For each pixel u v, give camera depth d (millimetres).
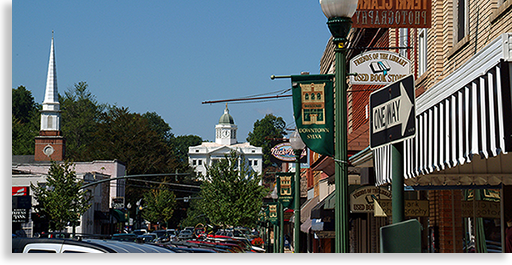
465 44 14695
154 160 101312
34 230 55281
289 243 66938
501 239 13531
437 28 16750
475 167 12547
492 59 7227
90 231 67000
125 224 91438
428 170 10266
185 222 111875
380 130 6492
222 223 55375
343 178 8641
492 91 7129
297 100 9828
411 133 5566
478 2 13961
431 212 17266
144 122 104375
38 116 134250
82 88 138250
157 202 96938
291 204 25922
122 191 88000
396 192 6094
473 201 15414
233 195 55031
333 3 8656
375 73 16203
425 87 17781
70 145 128875
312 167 25094
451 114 8953
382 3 14789
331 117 9766
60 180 55250
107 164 84812
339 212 8562
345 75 8781
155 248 7051
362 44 27562
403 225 4992
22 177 63875
